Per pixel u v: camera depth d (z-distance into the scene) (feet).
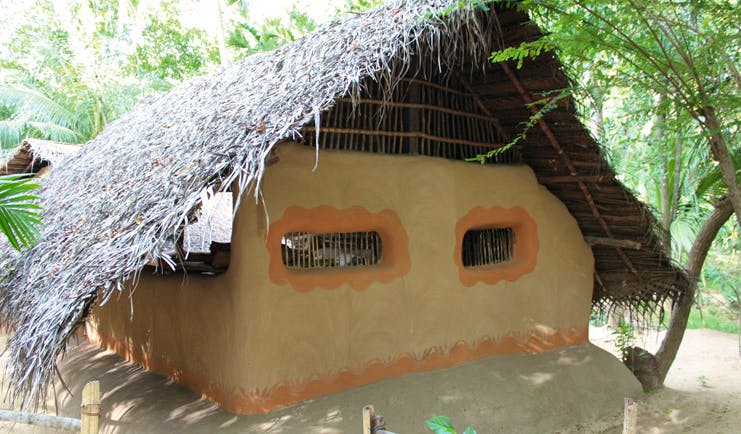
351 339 16.33
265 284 14.70
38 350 11.83
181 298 17.12
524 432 16.78
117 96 49.73
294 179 15.30
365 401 15.79
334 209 15.98
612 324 31.76
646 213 19.48
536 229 20.54
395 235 17.21
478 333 18.97
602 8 15.33
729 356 27.02
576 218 21.66
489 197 19.33
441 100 18.47
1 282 16.78
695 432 18.13
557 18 15.64
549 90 16.61
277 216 14.96
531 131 18.92
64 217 17.48
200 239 21.24
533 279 20.42
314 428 14.42
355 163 16.47
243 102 14.94
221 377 15.17
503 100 18.38
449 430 7.92
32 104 44.14
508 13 14.96
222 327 15.14
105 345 22.29
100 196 16.53
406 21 13.70
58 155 29.94
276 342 14.88
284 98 13.10
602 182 18.98
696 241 20.94
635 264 21.76
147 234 11.39
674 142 22.04
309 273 15.71
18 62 51.13
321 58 14.34
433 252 17.93
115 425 15.90
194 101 19.94
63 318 11.49
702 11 14.71
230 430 14.06
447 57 15.02
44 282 14.01
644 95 21.90
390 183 17.12
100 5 50.72
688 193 28.40
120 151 20.22
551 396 18.39
